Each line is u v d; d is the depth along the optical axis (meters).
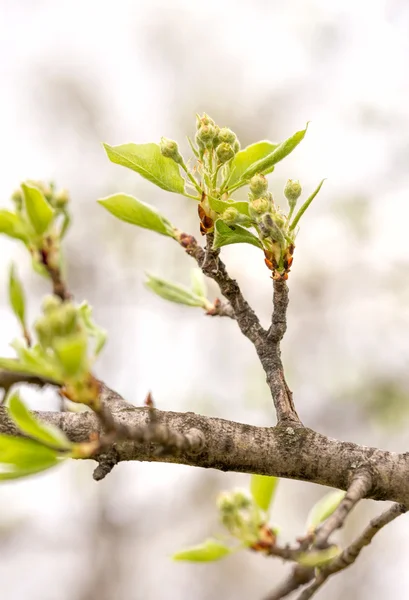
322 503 1.20
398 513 1.15
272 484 1.18
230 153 1.16
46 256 1.09
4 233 1.10
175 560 1.17
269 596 1.12
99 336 1.19
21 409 1.07
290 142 1.15
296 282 2.70
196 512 2.68
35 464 1.08
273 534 1.19
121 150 1.16
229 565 2.78
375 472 1.14
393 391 2.48
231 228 1.15
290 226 1.15
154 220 1.19
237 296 1.17
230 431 1.15
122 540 2.64
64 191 1.14
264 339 1.16
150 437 1.08
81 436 1.15
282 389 1.16
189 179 1.17
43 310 1.06
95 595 2.59
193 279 1.23
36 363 1.07
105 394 1.17
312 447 1.15
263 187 1.14
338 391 2.50
